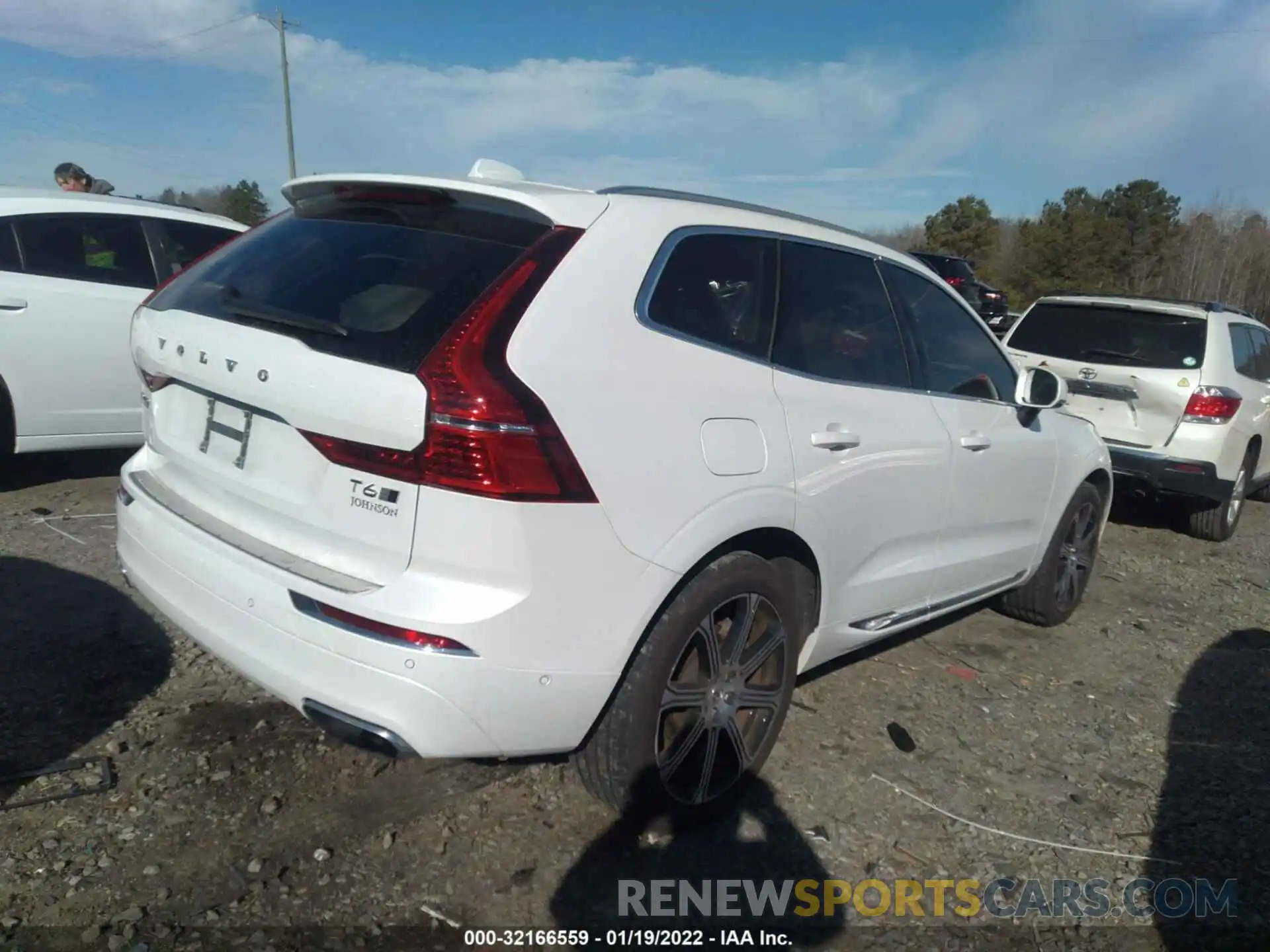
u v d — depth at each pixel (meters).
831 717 3.91
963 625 5.16
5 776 3.01
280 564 2.57
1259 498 9.98
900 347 3.77
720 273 3.05
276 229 3.17
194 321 2.85
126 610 4.27
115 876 2.64
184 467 2.97
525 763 3.33
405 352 2.40
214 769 3.15
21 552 4.84
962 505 4.02
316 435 2.51
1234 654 5.11
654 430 2.64
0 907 2.49
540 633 2.43
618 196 2.92
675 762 2.93
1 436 5.64
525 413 2.37
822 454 3.19
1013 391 4.47
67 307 5.75
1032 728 4.03
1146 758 3.87
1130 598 5.98
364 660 2.39
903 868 3.04
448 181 2.82
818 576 3.32
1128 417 7.38
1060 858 3.17
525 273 2.54
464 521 2.33
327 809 3.00
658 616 2.75
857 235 3.82
